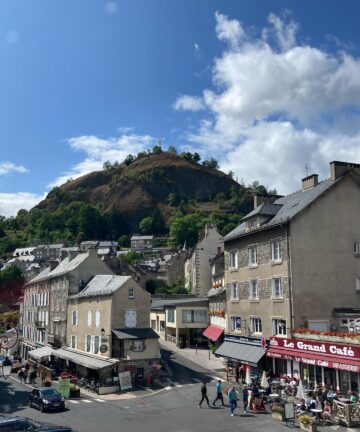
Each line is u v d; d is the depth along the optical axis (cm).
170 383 3744
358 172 3328
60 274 5347
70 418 2709
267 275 3356
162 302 6875
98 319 4325
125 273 9856
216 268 5972
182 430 2286
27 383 4341
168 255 14138
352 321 2912
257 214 3525
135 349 3972
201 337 5809
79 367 4556
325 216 3178
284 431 2175
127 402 3180
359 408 2236
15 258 17712
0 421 2028
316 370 2789
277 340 3103
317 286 3086
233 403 2553
